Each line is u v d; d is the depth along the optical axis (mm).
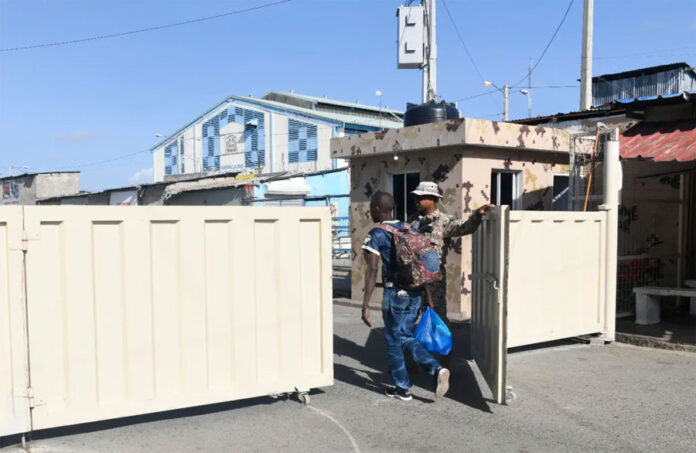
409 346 4965
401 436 4305
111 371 4305
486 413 4773
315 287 5062
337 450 4059
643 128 8477
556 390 5363
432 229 5441
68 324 4160
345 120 42750
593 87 24750
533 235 6605
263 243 4816
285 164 45562
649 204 9000
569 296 6961
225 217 4645
